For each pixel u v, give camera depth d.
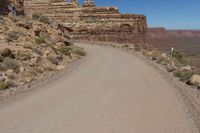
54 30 33.69
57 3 106.12
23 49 20.69
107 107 11.29
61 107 11.08
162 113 10.62
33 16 36.25
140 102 12.24
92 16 100.25
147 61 30.47
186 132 8.57
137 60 30.95
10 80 14.77
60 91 13.98
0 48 18.03
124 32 94.00
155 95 13.68
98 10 100.31
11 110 10.43
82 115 10.12
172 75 20.86
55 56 24.08
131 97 13.15
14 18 30.25
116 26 92.12
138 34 97.62
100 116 10.06
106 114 10.33
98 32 88.62
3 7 35.78
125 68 23.53
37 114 10.05
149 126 9.09
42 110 10.58
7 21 27.36
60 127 8.77
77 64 25.30
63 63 24.39
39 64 20.00
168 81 17.97
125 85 16.06
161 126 9.10
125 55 37.00
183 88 15.64
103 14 99.12
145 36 102.06
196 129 8.84
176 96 13.56
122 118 9.88
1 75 15.12
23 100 11.96
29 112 10.27
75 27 86.94
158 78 19.02
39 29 29.88
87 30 87.38
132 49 51.34
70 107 11.12
